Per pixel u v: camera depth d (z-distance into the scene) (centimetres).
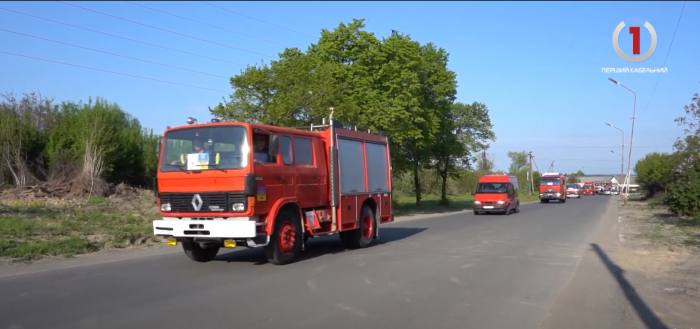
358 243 1444
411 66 2984
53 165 3089
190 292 853
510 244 1551
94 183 2919
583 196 8612
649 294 871
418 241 1633
